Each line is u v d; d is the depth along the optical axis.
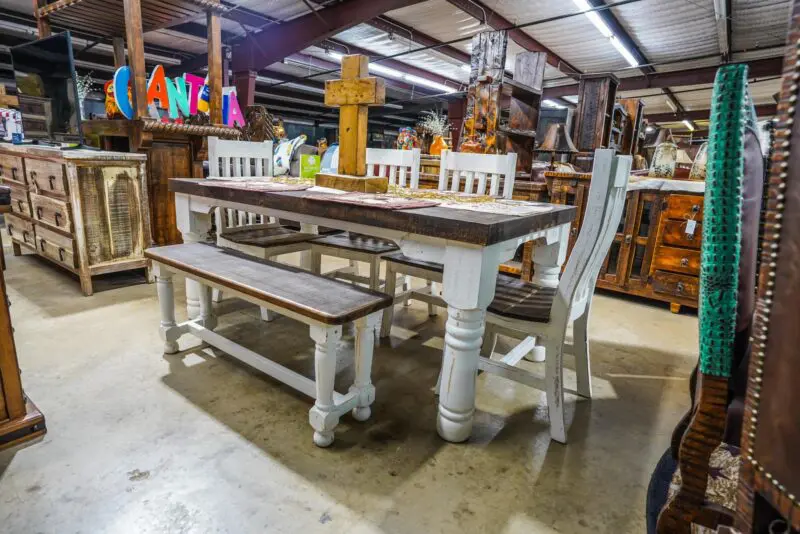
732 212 0.66
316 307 1.33
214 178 2.23
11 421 1.12
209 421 1.54
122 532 1.08
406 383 1.90
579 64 7.68
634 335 2.57
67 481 1.23
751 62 6.68
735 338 0.72
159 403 1.63
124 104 3.00
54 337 2.13
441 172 2.36
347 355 2.14
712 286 0.69
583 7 5.16
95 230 2.72
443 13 5.81
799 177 0.49
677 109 11.37
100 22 3.42
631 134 4.83
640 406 1.80
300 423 1.56
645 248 3.04
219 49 3.31
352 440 1.48
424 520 1.17
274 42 6.41
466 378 1.43
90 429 1.46
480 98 3.41
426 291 2.69
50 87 2.97
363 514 1.18
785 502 0.52
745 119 0.66
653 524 0.99
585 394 1.84
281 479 1.28
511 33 6.04
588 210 1.33
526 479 1.34
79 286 2.91
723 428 0.72
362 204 1.41
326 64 8.87
